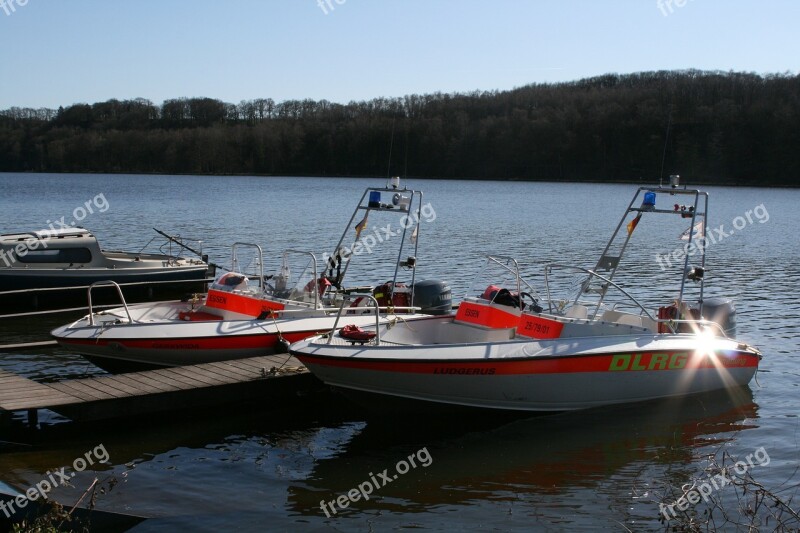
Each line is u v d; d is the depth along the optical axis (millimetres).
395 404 10844
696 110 78500
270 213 49031
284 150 106875
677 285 22094
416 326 12383
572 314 11727
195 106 127625
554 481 8977
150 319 13688
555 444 10133
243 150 110250
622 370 11156
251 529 7801
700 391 11969
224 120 125938
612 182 91625
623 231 39188
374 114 99438
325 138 103188
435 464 9523
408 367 10398
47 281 19516
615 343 11156
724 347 11867
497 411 10953
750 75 86688
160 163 110750
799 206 56438
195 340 12344
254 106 128000
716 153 76250
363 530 7801
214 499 8500
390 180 13961
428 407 10844
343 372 10555
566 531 7758
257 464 9539
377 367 10422
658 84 93375
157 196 67375
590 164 93250
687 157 76875
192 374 11461
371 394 10758
